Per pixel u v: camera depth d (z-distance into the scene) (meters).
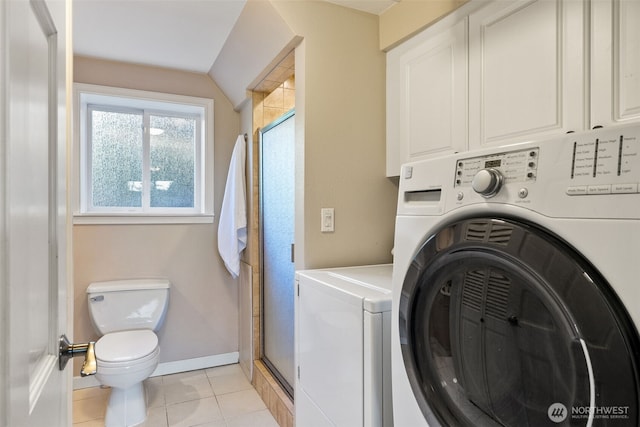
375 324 1.09
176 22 2.04
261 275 2.56
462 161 0.85
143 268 2.63
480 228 0.76
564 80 1.15
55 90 0.70
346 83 1.85
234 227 2.57
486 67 1.40
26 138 0.51
